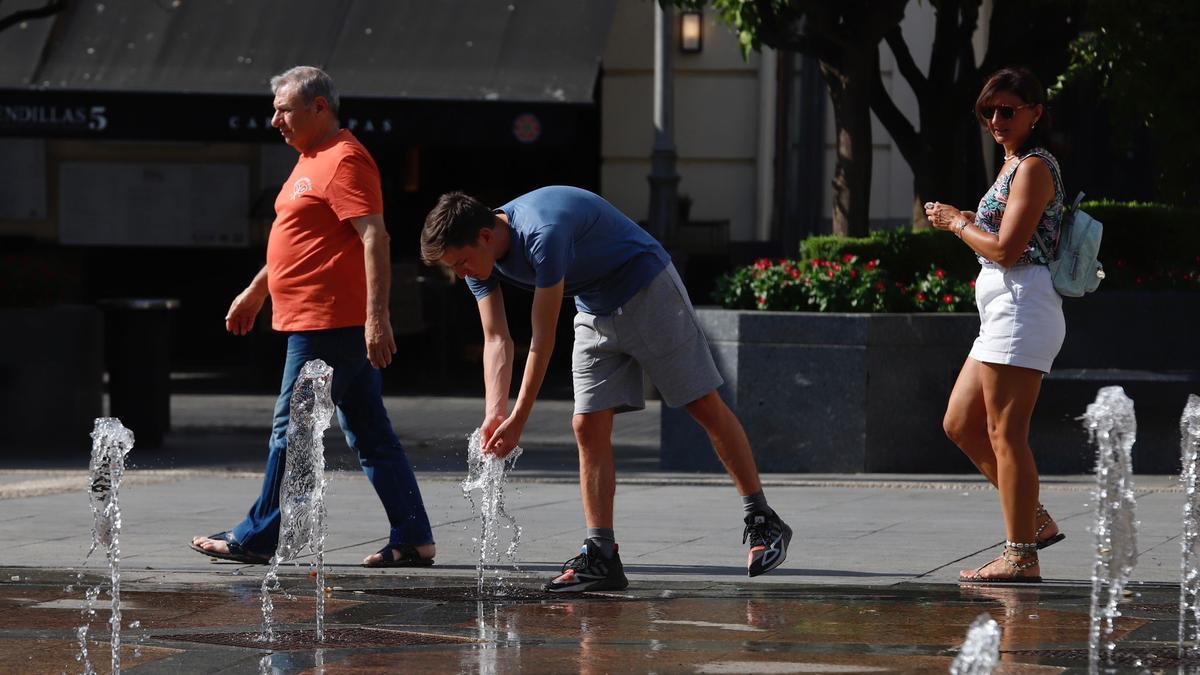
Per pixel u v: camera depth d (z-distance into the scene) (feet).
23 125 138.92
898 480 87.71
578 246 51.01
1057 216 51.06
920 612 47.06
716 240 173.37
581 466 52.06
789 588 51.60
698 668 39.47
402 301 158.40
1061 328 51.37
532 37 138.62
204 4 143.02
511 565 57.47
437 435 119.03
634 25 175.52
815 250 102.89
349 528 68.13
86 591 51.75
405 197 186.19
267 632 44.52
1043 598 49.21
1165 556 58.13
